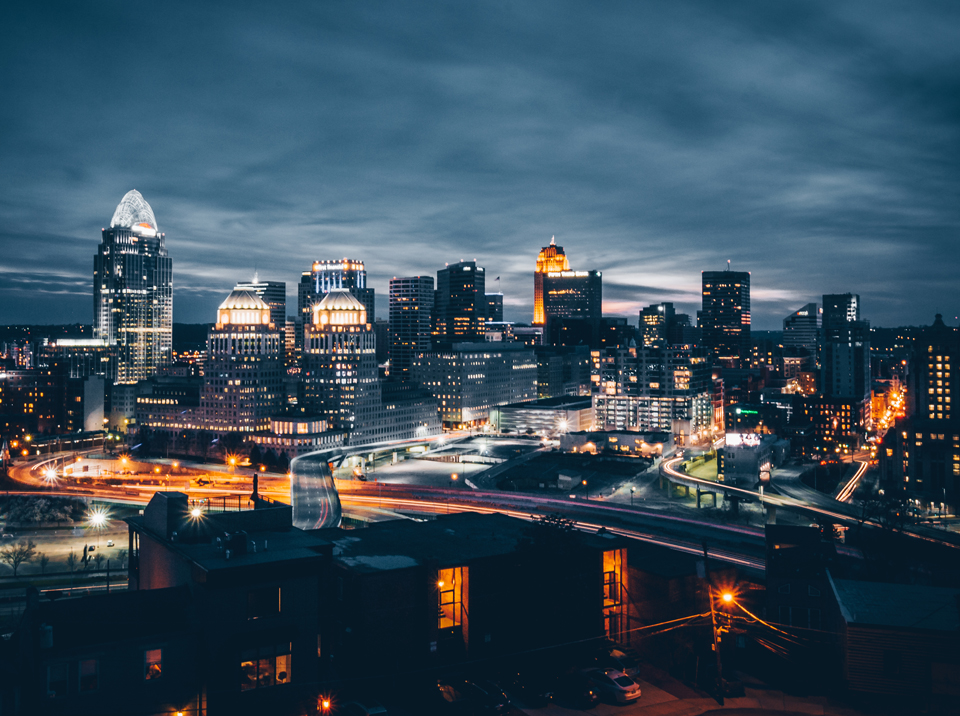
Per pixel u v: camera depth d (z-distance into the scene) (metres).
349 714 63.00
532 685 72.00
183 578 62.03
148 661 55.06
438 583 73.88
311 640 62.03
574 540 79.81
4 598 111.62
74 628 53.66
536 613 78.81
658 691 72.06
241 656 58.75
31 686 51.12
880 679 68.19
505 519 97.94
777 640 81.88
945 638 66.19
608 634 84.19
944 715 65.56
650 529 165.62
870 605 73.44
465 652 75.00
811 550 86.69
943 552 137.25
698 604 81.56
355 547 81.06
